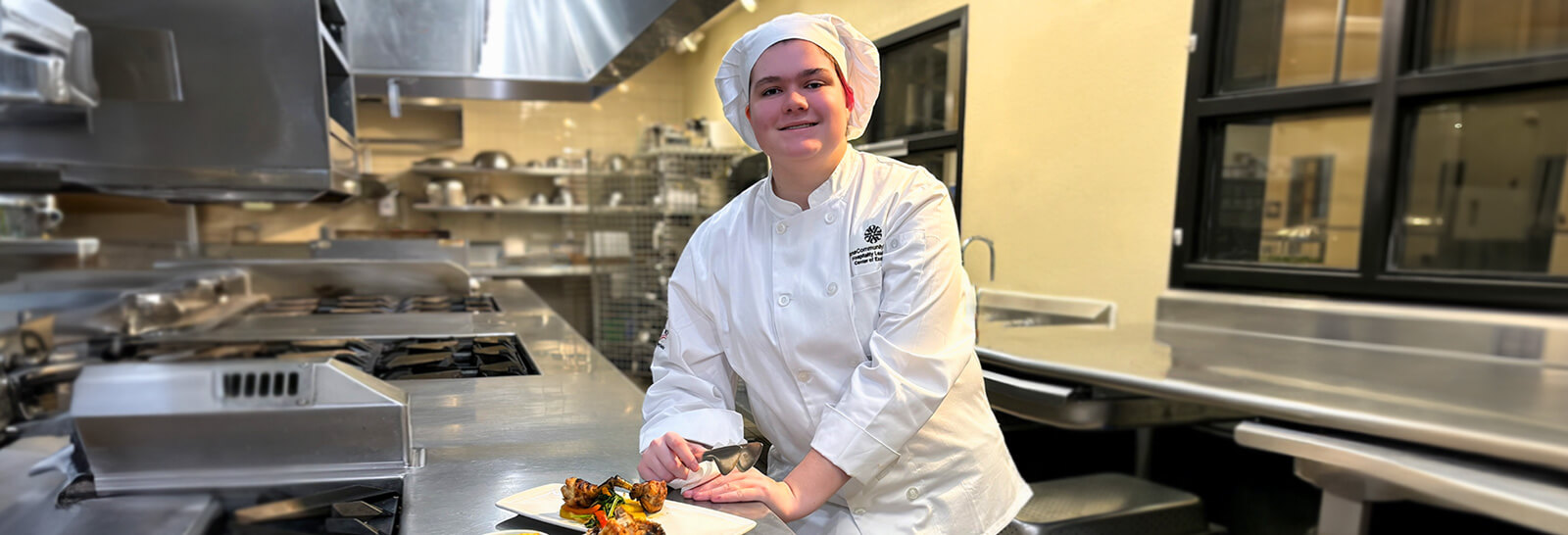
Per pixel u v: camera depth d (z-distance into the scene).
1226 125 2.32
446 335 2.01
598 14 2.14
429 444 1.02
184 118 1.01
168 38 0.96
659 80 7.12
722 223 1.12
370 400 0.88
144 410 0.77
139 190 1.67
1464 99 1.93
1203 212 2.31
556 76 2.64
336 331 2.00
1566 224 1.84
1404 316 1.92
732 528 0.71
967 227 1.81
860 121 1.11
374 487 0.84
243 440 0.81
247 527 0.72
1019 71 1.83
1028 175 1.91
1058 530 1.45
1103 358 1.66
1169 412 1.70
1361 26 2.13
